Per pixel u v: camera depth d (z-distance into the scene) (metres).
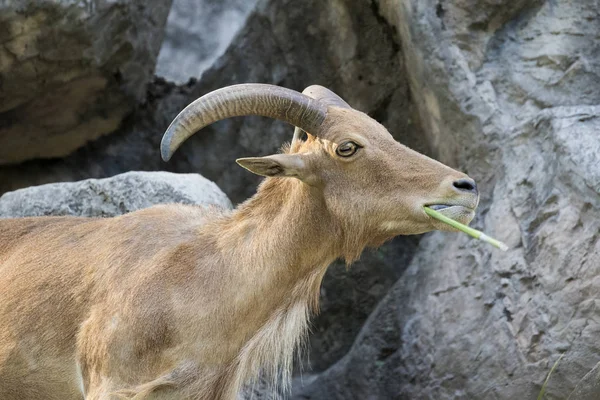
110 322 19.45
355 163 18.83
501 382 25.92
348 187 18.95
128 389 19.16
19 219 23.12
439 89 30.06
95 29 31.39
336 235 19.33
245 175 35.81
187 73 40.34
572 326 24.64
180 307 19.33
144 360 19.23
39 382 20.89
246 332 19.62
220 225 20.41
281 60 35.28
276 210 19.75
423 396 28.08
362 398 30.17
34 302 20.77
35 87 32.41
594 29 29.27
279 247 19.48
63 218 22.75
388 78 33.62
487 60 30.06
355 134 18.78
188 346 19.31
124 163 37.06
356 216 18.95
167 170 36.88
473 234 18.06
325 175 19.03
